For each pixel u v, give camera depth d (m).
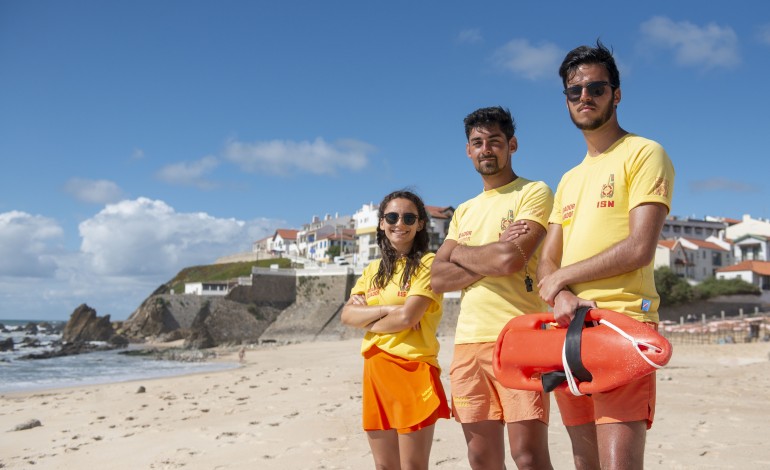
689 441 7.05
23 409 13.68
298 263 94.12
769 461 6.00
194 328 62.41
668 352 2.51
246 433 8.64
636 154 3.01
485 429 3.87
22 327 126.69
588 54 3.19
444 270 3.96
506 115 4.14
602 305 2.94
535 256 3.96
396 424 4.04
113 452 7.96
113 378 26.19
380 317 4.13
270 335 61.66
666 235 83.56
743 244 75.38
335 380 17.39
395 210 4.35
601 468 2.80
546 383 2.87
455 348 4.04
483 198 4.25
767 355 25.67
